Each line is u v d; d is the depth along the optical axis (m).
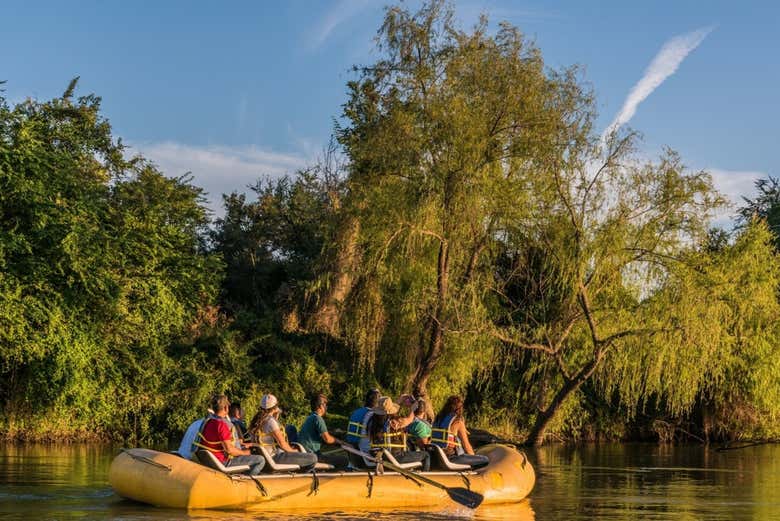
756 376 27.27
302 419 26.42
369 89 24.48
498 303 25.77
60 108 32.75
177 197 35.62
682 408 27.09
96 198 25.64
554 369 26.73
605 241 23.31
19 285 21.42
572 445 27.50
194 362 25.50
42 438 23.06
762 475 18.41
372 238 24.03
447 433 13.49
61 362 21.80
